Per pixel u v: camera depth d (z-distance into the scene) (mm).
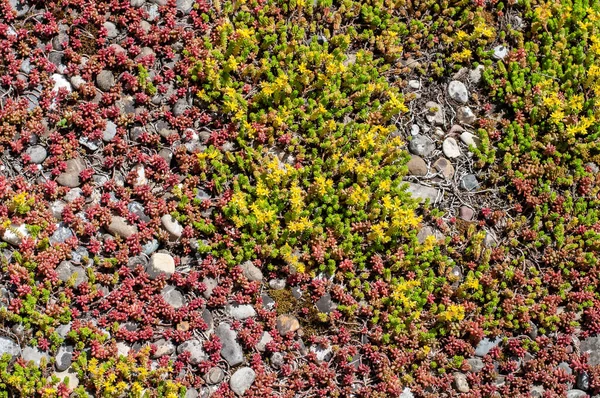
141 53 1073
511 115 1114
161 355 1008
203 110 1071
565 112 1102
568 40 1134
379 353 1023
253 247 1031
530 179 1086
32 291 992
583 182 1085
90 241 1018
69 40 1065
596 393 1039
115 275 1010
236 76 1083
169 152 1055
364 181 1061
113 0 1074
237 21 1092
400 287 1022
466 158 1098
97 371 971
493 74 1119
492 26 1137
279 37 1098
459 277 1059
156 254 1024
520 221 1071
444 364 1030
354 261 1043
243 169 1053
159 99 1065
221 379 1012
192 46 1068
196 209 1038
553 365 1039
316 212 1049
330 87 1077
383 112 1084
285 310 1032
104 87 1059
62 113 1046
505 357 1043
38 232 1008
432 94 1111
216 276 1030
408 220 1028
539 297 1060
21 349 983
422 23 1118
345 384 1021
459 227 1074
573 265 1066
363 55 1091
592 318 1049
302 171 1056
